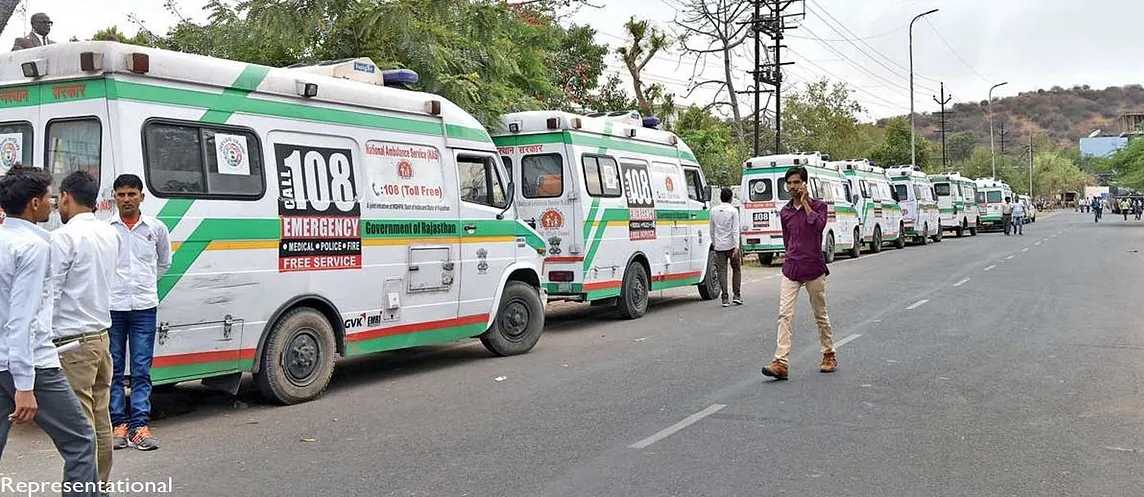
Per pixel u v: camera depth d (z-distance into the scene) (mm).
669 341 11859
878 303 15508
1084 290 17281
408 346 9594
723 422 7344
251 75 8008
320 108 8609
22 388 4473
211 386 8125
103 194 7027
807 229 9133
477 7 15391
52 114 7250
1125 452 6379
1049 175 126562
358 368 10523
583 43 28312
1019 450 6453
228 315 7754
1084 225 57375
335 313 8719
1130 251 29516
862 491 5574
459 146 10312
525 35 19578
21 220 4605
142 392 6926
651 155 15227
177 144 7426
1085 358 10047
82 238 5129
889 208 32250
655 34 33031
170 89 7410
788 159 24750
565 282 13188
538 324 11500
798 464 6152
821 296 9289
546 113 13242
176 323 7395
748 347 11156
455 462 6320
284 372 8281
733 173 33094
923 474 5902
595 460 6320
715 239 15781
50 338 4668
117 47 7098
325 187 8594
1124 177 64000
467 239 10297
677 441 6789
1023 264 24234
